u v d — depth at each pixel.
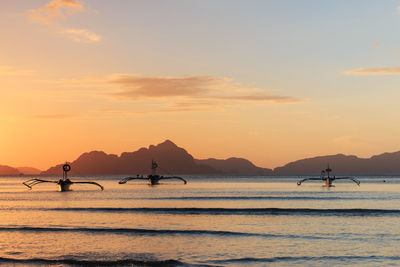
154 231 52.38
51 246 44.31
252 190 182.12
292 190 180.62
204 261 37.53
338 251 41.50
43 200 115.31
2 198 125.50
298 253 40.75
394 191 168.00
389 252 41.06
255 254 40.41
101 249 42.94
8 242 46.47
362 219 66.31
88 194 148.50
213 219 66.88
